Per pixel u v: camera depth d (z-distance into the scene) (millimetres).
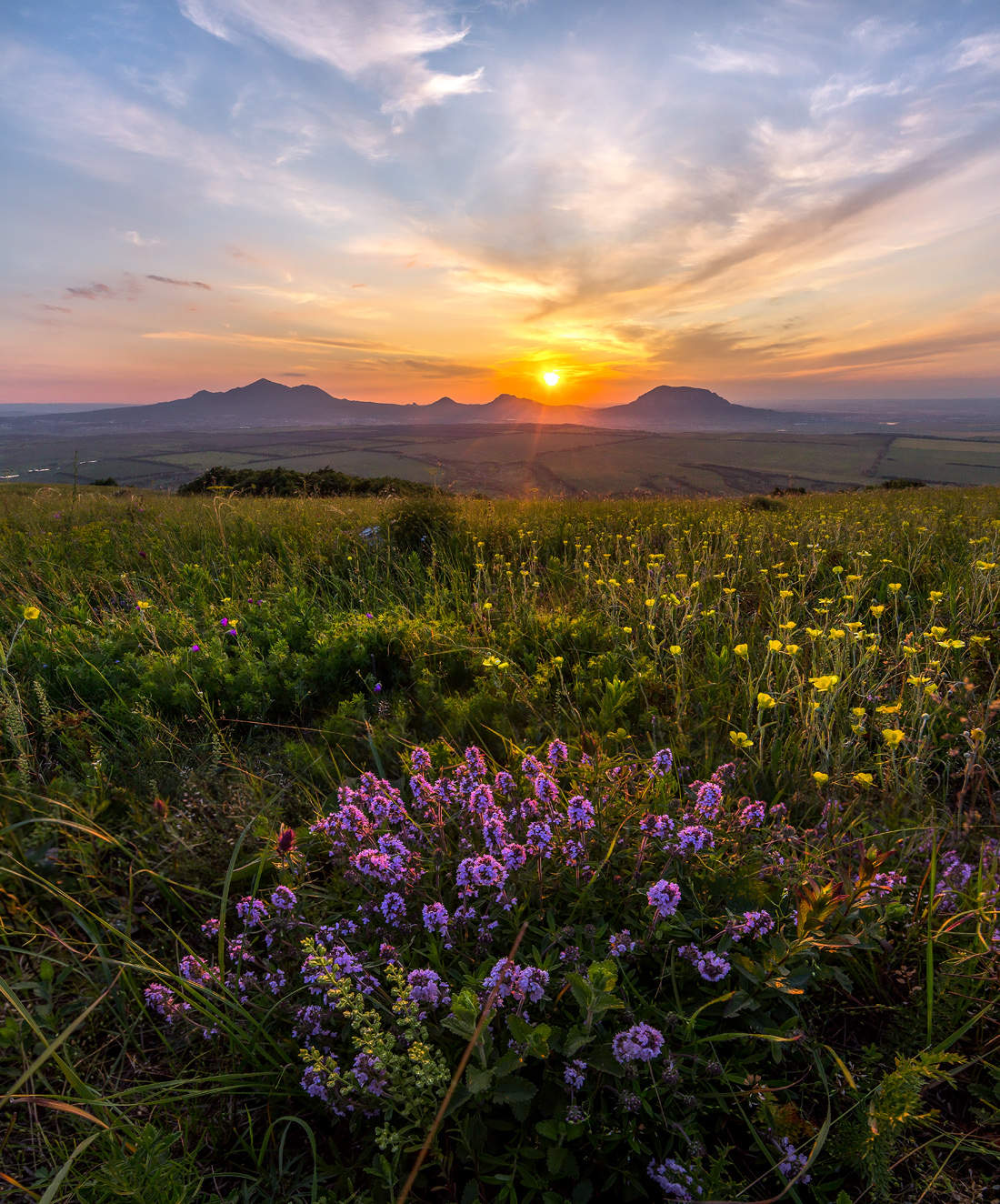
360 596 6602
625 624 5656
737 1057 1953
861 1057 2029
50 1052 1616
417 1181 1728
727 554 7223
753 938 2213
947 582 5781
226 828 2939
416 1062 1736
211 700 4344
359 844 2570
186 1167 1734
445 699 4121
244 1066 2045
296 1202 1720
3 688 3682
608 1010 1986
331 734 3852
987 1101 1825
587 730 3830
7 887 2549
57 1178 1420
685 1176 1616
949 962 2059
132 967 2113
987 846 2570
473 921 2316
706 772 3254
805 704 3789
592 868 2438
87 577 6734
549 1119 1771
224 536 8234
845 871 2412
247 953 2301
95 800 3031
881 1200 1665
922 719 3430
